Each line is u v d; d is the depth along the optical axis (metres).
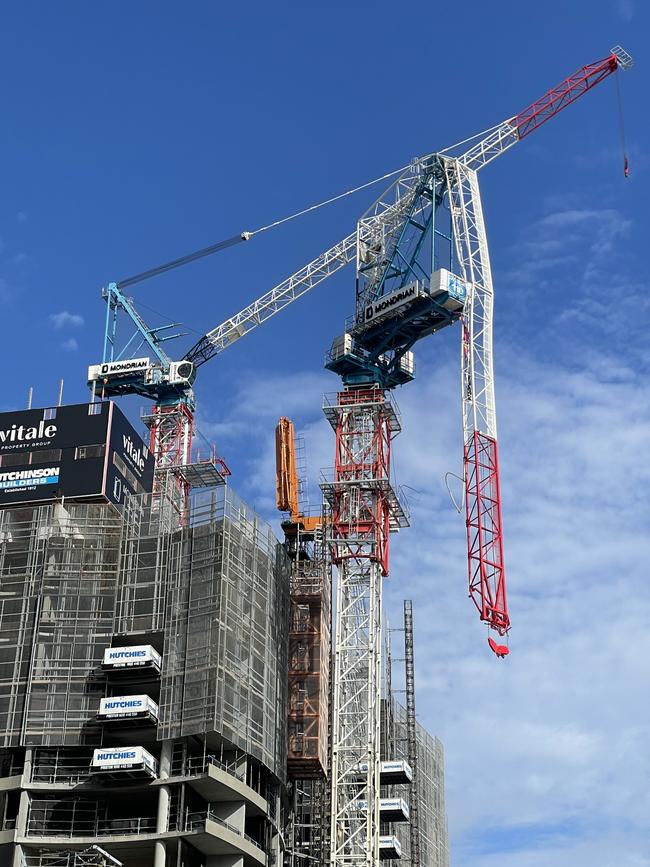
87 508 158.50
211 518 150.00
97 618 147.25
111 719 138.12
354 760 155.88
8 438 171.62
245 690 144.88
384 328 174.62
